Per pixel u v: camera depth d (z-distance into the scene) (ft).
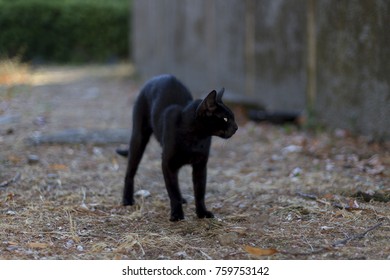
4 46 77.92
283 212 20.29
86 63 83.51
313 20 35.29
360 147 29.86
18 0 78.89
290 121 36.86
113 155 29.35
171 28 59.67
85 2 82.48
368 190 22.43
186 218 20.03
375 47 30.30
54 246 17.40
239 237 18.11
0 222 19.25
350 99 32.48
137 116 21.30
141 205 21.42
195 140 18.89
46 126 36.17
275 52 39.75
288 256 16.55
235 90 45.73
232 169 27.35
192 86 54.90
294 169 26.76
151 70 67.41
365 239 17.60
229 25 45.98
